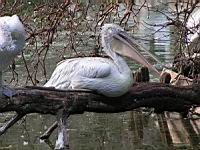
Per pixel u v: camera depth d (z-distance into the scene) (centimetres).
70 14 1390
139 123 1404
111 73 1129
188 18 1451
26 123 1402
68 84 1155
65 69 1166
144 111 1520
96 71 1124
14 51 1045
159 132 1320
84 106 1116
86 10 1427
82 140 1238
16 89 1073
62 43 2114
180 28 1362
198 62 1392
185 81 1477
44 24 1462
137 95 1145
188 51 1383
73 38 1484
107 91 1123
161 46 2280
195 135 1293
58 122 1097
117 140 1244
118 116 1478
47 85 1176
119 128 1354
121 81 1127
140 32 2438
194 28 1448
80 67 1145
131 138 1261
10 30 1028
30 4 1441
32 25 1523
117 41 1196
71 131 1321
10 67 1557
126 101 1142
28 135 1288
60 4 1352
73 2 1467
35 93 1071
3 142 1228
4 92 1053
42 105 1080
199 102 1174
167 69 1616
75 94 1107
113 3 1397
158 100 1156
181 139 1256
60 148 1096
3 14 1343
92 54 1477
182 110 1180
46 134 1255
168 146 1199
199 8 1541
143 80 1639
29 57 2020
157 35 2402
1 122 1379
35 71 1536
